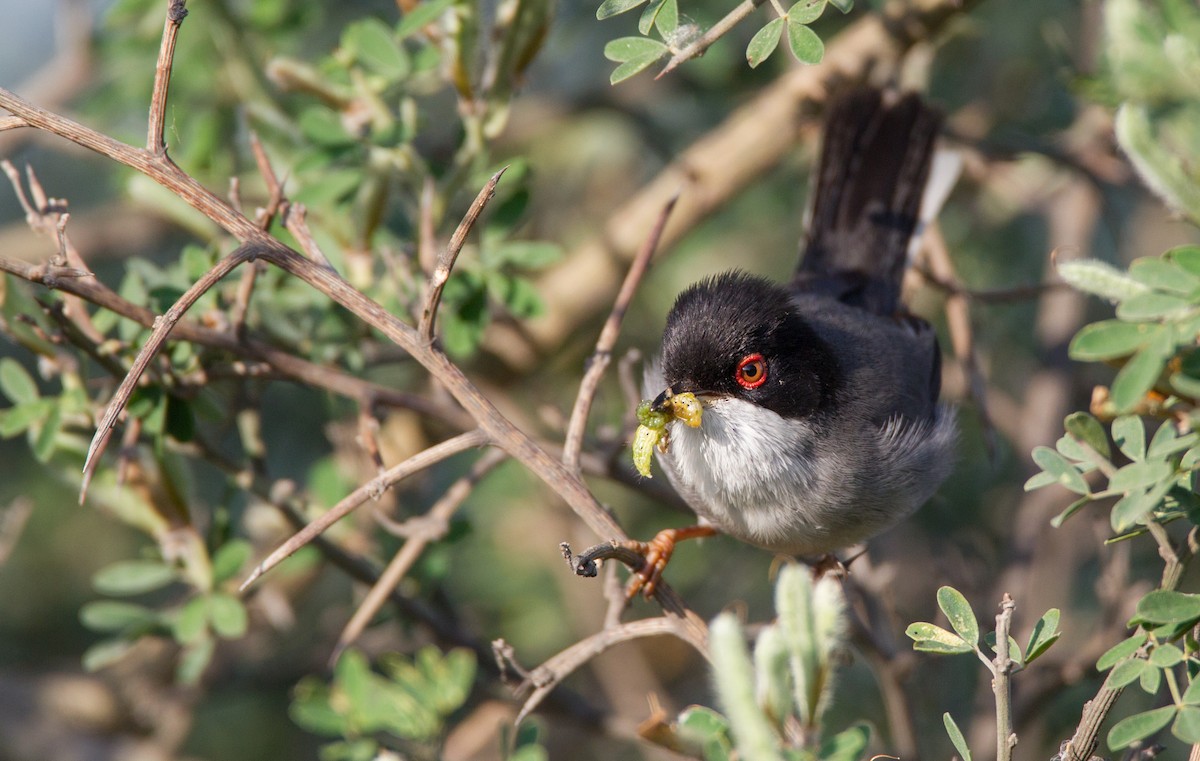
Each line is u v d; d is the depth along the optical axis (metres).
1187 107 4.90
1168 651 4.85
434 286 5.67
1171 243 12.45
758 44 5.63
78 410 7.81
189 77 10.28
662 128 12.88
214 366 7.69
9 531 9.80
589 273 11.21
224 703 12.18
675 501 9.30
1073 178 11.63
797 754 4.22
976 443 11.88
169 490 8.25
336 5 11.84
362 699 7.40
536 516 11.89
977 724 9.26
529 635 11.71
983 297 9.88
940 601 5.43
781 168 12.39
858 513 8.48
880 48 11.06
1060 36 10.98
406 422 10.75
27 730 11.23
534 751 6.24
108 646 8.54
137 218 12.10
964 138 11.29
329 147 8.30
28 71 14.14
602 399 11.35
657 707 6.15
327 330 8.66
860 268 10.27
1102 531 9.14
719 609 11.65
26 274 6.07
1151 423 8.10
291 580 10.43
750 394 8.20
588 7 12.16
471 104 8.45
